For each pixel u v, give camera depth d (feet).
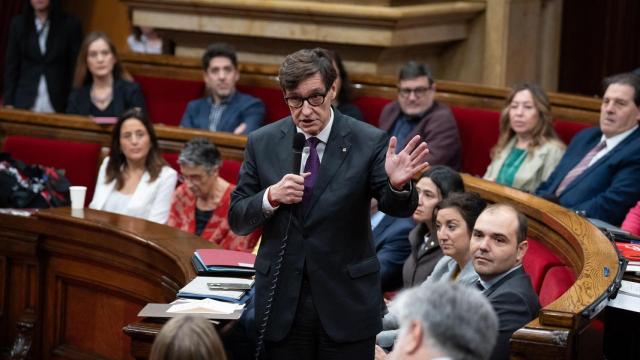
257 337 13.98
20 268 22.30
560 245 18.28
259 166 14.12
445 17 33.30
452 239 17.76
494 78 34.14
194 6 33.91
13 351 22.06
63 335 21.85
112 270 20.67
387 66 32.99
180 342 10.51
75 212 21.90
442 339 9.19
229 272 16.99
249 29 33.47
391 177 13.00
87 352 21.42
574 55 37.04
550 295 16.35
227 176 25.66
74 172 28.63
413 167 12.91
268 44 34.01
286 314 13.78
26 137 29.19
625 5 36.11
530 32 34.88
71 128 29.55
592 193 23.09
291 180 13.12
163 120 33.19
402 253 21.74
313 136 13.79
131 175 25.71
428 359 9.23
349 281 13.73
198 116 31.19
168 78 33.63
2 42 46.26
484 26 34.22
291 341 13.88
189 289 16.02
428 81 27.91
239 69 32.63
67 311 21.79
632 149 22.66
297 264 13.74
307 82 13.30
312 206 13.66
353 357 13.75
